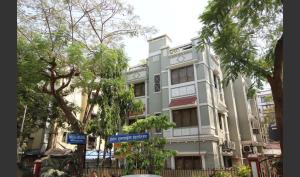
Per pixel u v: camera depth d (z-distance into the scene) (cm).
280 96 713
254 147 2184
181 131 1842
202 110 1794
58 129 2159
